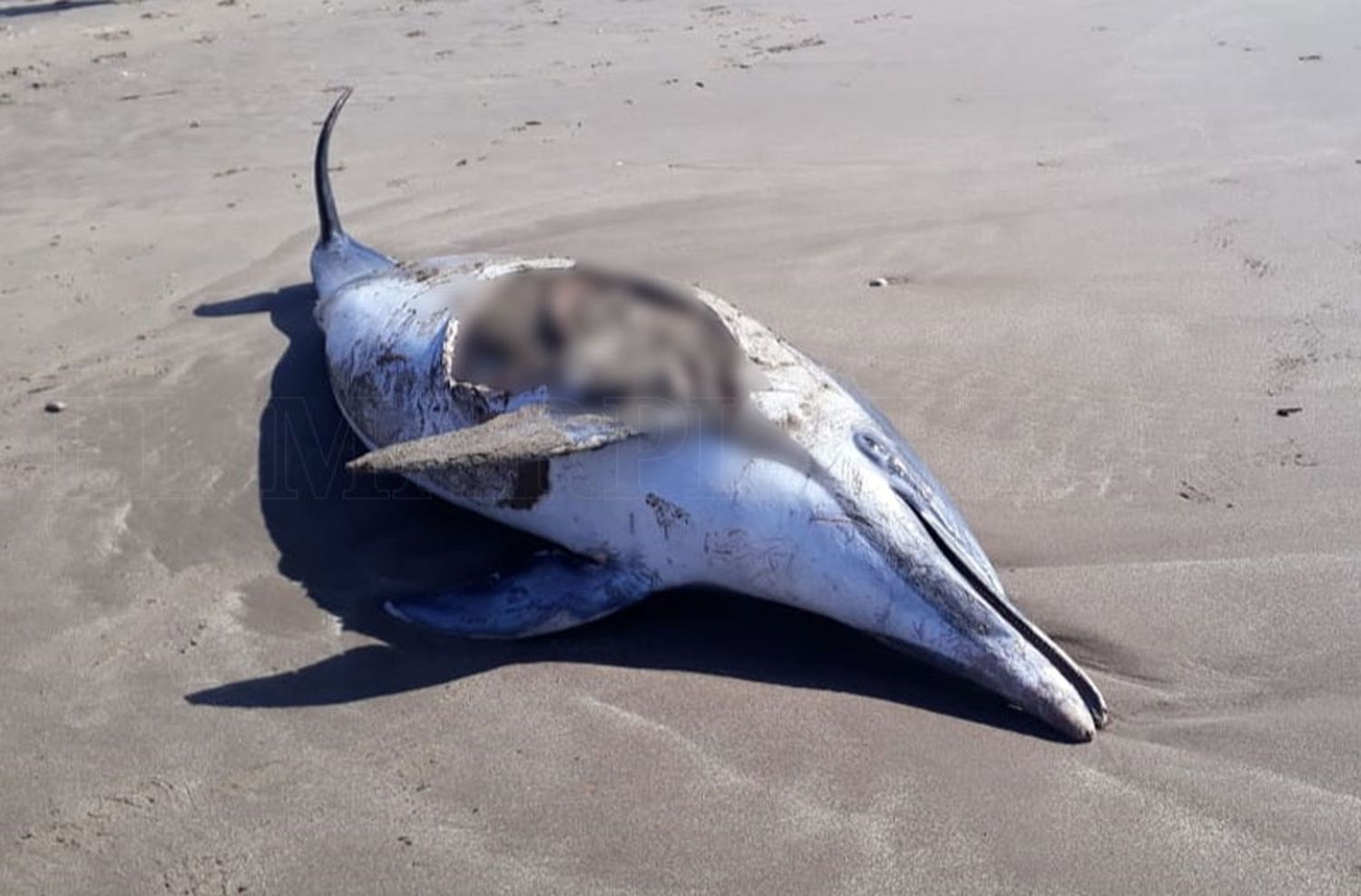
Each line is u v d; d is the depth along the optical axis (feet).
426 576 15.46
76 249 26.68
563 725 12.67
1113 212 25.80
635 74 39.17
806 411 14.62
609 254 25.05
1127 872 10.57
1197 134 30.14
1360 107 30.91
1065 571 14.78
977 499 16.30
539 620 14.01
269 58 44.24
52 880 10.95
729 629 14.38
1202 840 10.85
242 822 11.53
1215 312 21.12
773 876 10.68
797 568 13.91
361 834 11.32
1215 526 15.44
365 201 28.91
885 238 25.23
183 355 21.43
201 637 14.28
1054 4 44.68
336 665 13.76
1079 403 18.53
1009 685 12.63
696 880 10.68
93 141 35.37
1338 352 19.45
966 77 36.45
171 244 26.78
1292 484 16.17
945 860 10.77
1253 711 12.51
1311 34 37.68
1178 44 38.04
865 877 10.62
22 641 14.24
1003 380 19.30
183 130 35.99
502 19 48.67
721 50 41.83
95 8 54.03
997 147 30.35
